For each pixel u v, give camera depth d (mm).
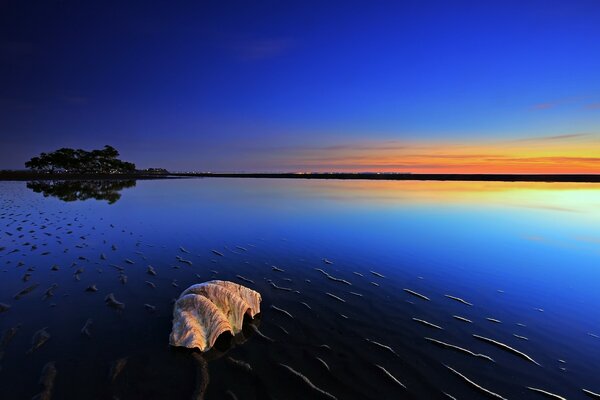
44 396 4961
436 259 12922
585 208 27562
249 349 6492
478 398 5324
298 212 24531
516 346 6879
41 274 10320
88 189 48594
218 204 29328
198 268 11367
